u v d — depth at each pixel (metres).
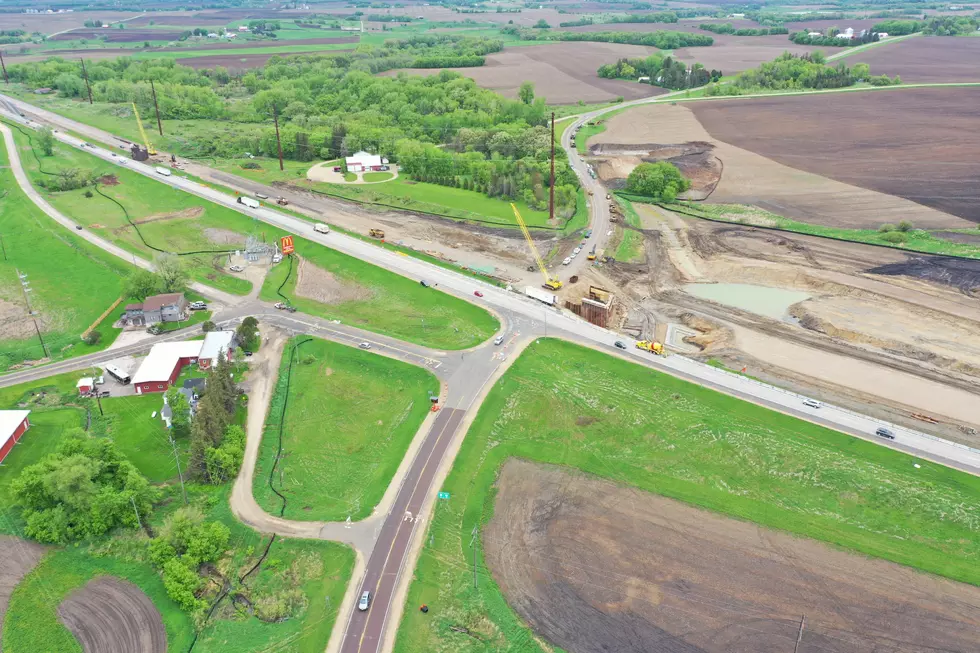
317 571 102.31
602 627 93.50
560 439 129.38
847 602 96.69
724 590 98.62
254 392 143.88
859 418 132.12
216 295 184.38
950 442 126.19
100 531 107.69
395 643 91.31
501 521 111.38
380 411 138.88
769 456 123.12
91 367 152.50
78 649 91.25
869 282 189.50
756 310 179.75
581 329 164.38
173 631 93.75
